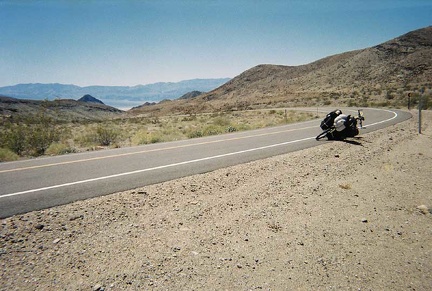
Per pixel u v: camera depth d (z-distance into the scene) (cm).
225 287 304
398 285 315
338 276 328
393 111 2919
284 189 620
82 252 364
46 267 332
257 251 376
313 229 442
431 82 7025
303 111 4009
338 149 1049
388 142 1162
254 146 1148
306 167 804
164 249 375
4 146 1425
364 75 10550
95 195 572
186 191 602
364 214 503
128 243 389
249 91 17262
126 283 306
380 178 707
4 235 403
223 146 1162
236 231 430
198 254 365
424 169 785
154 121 4297
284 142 1238
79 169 795
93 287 298
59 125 3903
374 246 397
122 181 668
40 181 673
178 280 313
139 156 978
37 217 466
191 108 12581
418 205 547
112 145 1608
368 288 309
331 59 16388
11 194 577
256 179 691
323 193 600
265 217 480
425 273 338
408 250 389
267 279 319
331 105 5553
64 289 295
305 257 365
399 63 10088
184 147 1158
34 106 16175
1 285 298
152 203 534
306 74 15362
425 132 1423
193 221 461
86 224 444
